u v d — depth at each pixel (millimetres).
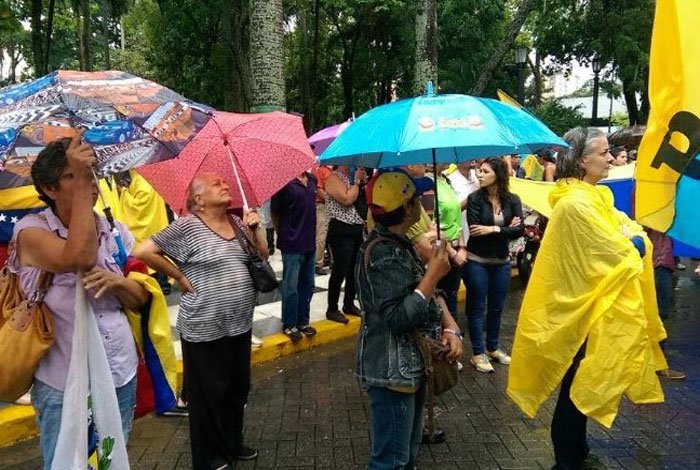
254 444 4125
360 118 2701
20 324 2297
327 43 23312
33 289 2354
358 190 6219
